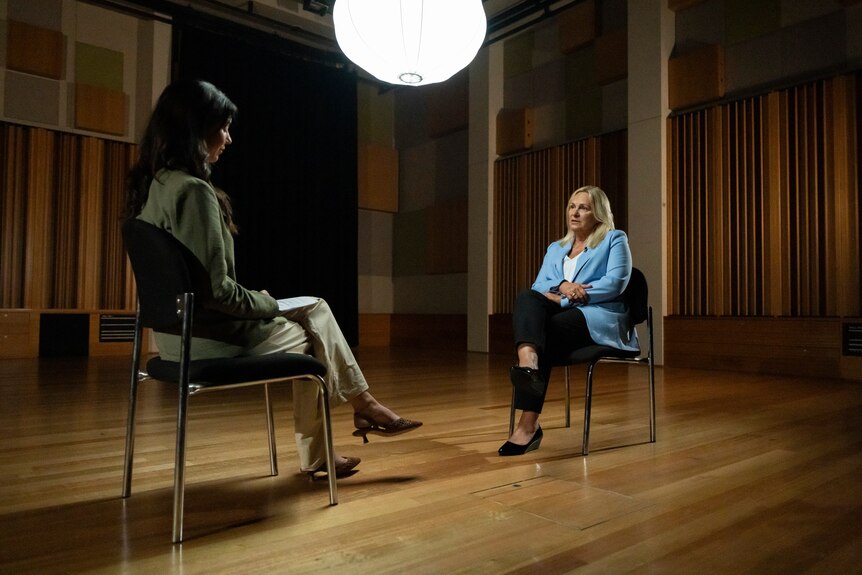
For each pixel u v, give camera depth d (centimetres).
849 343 444
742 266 512
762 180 501
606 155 624
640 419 285
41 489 169
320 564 119
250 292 144
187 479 180
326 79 821
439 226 841
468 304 747
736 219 516
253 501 159
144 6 670
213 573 115
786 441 236
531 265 691
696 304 539
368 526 140
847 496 164
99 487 171
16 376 438
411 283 893
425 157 874
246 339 148
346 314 838
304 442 179
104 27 665
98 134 659
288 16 744
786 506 156
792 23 500
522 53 721
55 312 618
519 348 209
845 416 292
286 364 144
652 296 560
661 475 186
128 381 411
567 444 231
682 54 566
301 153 799
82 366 516
